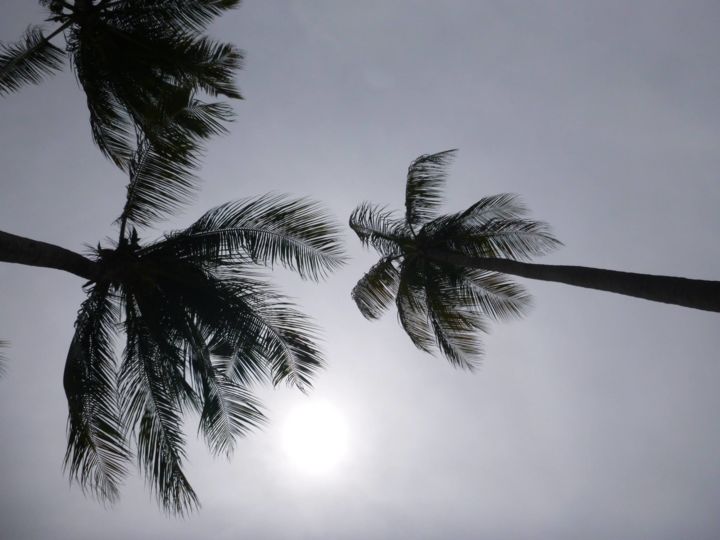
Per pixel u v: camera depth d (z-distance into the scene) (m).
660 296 6.53
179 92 9.40
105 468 8.25
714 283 5.80
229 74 9.63
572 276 8.85
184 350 9.74
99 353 9.02
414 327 15.55
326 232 9.41
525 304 14.38
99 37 9.05
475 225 13.56
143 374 9.42
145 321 9.65
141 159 9.59
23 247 7.79
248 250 9.55
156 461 8.80
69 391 8.49
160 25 9.21
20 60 8.80
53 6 8.77
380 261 15.50
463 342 14.73
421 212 14.21
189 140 9.45
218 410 9.99
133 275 9.54
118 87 9.23
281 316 9.86
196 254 9.62
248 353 9.78
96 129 9.53
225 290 9.66
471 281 14.48
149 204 9.74
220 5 9.33
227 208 9.66
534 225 12.91
